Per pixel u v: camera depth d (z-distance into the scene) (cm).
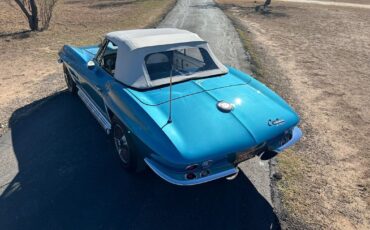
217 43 1345
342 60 1207
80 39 1388
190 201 422
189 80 458
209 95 425
